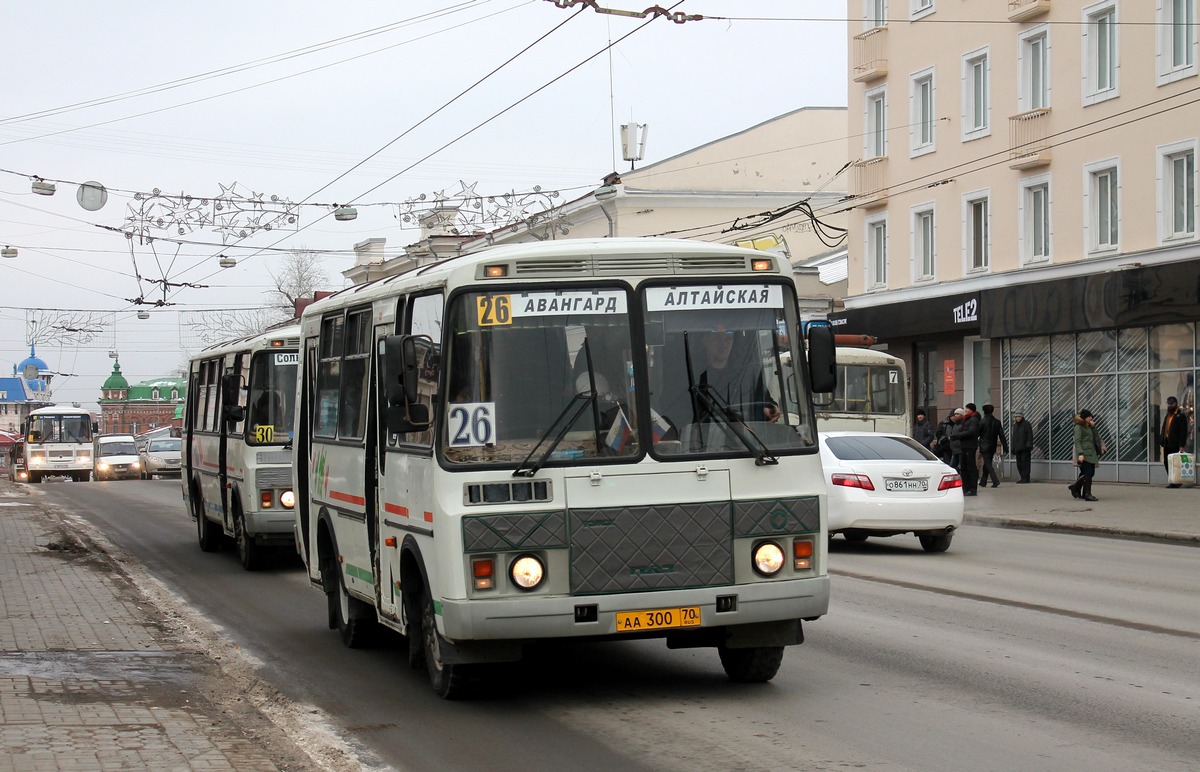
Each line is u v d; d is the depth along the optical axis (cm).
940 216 3650
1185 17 2883
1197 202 2855
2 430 11806
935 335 3762
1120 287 2983
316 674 1003
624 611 803
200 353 2147
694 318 845
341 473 1102
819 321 868
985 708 827
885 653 1028
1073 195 3188
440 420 812
